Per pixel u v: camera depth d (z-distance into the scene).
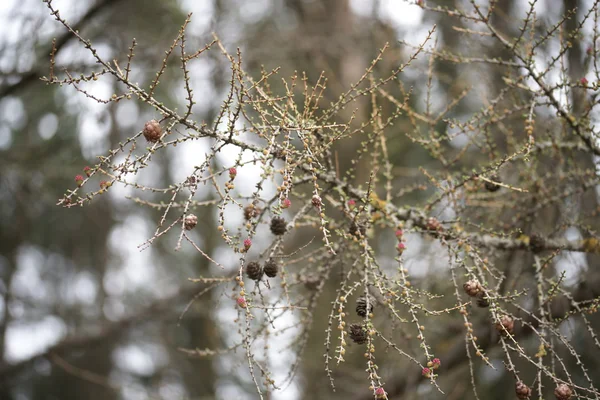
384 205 2.71
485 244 2.92
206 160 2.14
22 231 8.29
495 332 3.64
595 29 2.56
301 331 3.08
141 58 5.46
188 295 7.12
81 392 9.22
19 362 7.06
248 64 6.04
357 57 6.88
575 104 3.47
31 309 8.59
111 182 2.06
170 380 9.18
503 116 2.90
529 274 3.49
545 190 3.18
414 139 3.02
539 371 2.21
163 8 6.62
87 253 9.41
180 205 2.39
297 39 6.89
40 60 4.92
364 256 2.46
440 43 4.54
